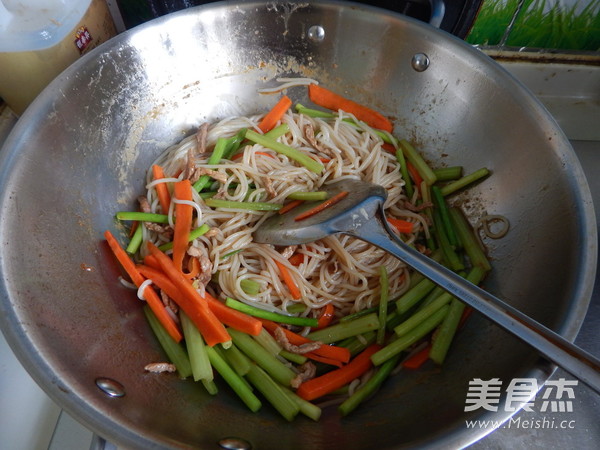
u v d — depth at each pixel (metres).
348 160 0.32
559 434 0.22
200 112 0.32
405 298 0.26
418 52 0.28
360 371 0.24
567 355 0.17
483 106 0.27
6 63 0.26
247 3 0.28
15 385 0.22
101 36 0.30
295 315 0.27
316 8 0.28
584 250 0.19
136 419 0.16
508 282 0.24
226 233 0.28
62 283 0.20
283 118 0.32
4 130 0.29
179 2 0.29
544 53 0.35
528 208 0.24
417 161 0.31
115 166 0.27
